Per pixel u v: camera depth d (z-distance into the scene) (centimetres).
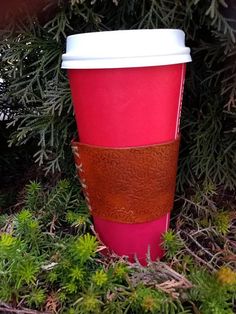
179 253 20
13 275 17
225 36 17
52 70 23
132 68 16
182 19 19
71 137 24
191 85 22
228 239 21
